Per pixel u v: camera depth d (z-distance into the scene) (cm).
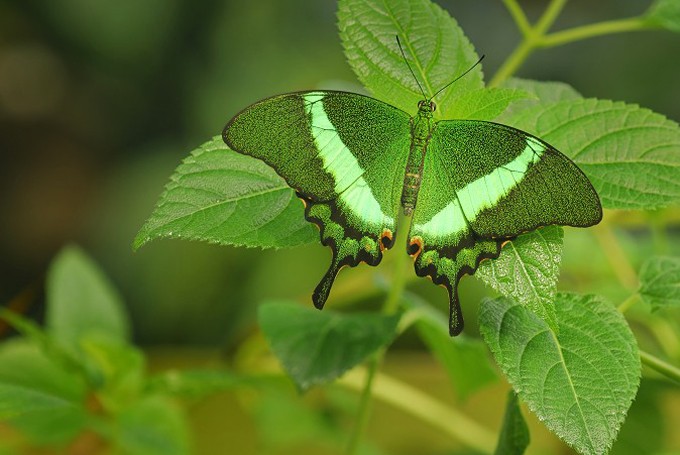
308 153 85
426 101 86
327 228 85
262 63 174
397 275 90
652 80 171
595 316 85
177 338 159
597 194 84
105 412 95
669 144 86
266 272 153
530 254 84
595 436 83
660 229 97
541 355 84
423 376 101
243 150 84
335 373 87
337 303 99
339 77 173
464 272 85
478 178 85
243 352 98
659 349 96
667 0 90
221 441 100
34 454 97
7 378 94
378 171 86
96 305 98
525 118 86
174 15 176
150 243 162
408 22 86
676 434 100
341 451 99
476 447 96
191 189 85
